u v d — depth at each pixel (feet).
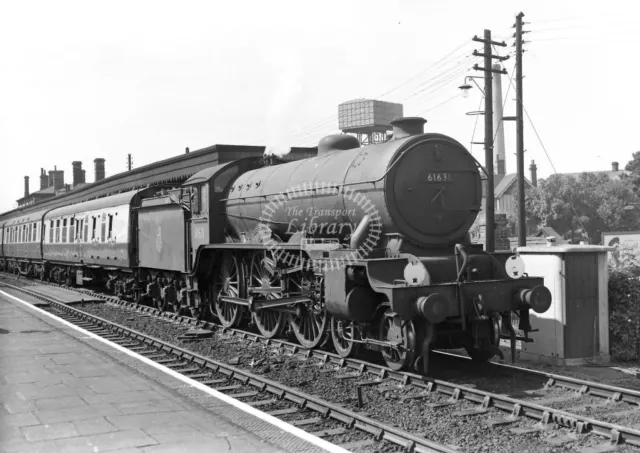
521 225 58.44
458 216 30.73
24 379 24.95
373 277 27.55
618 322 32.19
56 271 87.51
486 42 58.65
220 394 22.71
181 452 16.57
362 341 29.27
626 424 20.54
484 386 26.11
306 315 34.88
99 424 18.98
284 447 17.02
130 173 96.68
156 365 27.84
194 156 72.43
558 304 31.09
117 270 64.18
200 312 46.55
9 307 52.65
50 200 148.97
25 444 17.12
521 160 58.70
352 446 18.42
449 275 28.84
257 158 45.85
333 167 33.68
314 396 23.86
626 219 183.11
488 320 29.19
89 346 32.68
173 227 47.93
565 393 24.71
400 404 23.34
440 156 30.30
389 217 29.14
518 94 58.70
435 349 33.63
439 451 17.22
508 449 18.26
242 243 38.96
